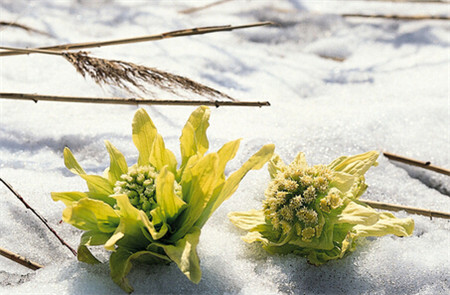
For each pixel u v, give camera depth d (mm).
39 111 655
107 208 480
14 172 580
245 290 487
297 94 719
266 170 577
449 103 673
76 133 626
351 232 506
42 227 538
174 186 491
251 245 521
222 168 496
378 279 505
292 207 500
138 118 512
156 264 499
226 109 677
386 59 792
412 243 531
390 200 580
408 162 601
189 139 504
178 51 782
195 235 474
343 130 632
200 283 491
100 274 494
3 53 618
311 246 500
